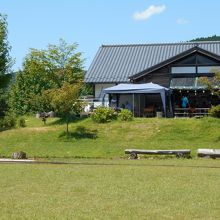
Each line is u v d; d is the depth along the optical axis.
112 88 38.19
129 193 13.65
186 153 24.39
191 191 13.88
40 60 49.72
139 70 47.22
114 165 20.64
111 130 32.41
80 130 32.72
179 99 41.62
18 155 25.09
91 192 13.84
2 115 41.56
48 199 12.91
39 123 38.19
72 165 20.62
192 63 41.34
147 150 24.92
